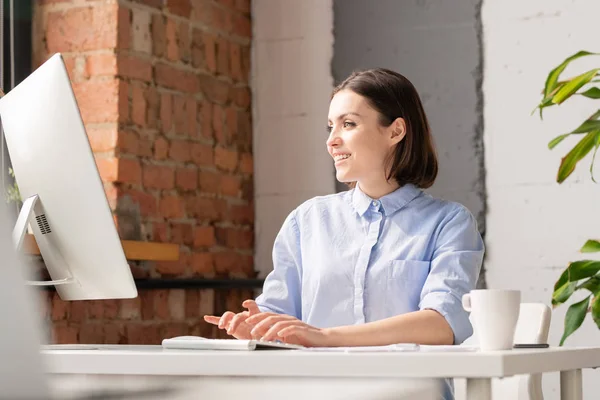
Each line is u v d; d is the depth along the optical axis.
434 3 3.45
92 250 1.70
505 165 3.32
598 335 3.14
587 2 3.25
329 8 3.60
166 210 3.23
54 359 1.34
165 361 1.28
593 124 2.74
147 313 3.14
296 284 2.17
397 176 2.10
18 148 1.79
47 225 1.76
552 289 3.23
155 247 3.07
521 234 3.28
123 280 1.68
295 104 3.64
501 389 1.92
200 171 3.41
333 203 2.17
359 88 2.07
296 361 1.22
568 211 3.22
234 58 3.62
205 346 1.49
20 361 0.67
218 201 3.49
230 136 3.58
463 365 1.18
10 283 0.66
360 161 2.06
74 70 3.11
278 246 2.19
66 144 1.66
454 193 3.38
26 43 3.17
